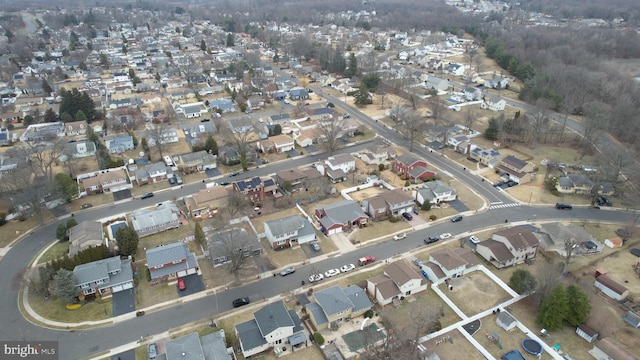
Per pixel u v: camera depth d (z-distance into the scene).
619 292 62.75
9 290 67.06
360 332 57.88
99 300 64.44
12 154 107.88
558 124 132.12
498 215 85.25
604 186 91.44
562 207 86.94
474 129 129.12
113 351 55.91
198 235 75.75
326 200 91.50
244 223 82.81
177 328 59.31
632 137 116.81
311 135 120.56
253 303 63.59
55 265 66.56
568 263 69.75
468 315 61.00
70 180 91.44
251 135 124.12
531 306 62.28
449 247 75.75
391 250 75.38
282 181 94.44
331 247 76.56
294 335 56.88
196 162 104.38
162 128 118.44
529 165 98.94
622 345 55.03
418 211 87.12
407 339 54.72
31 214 87.12
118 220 84.44
